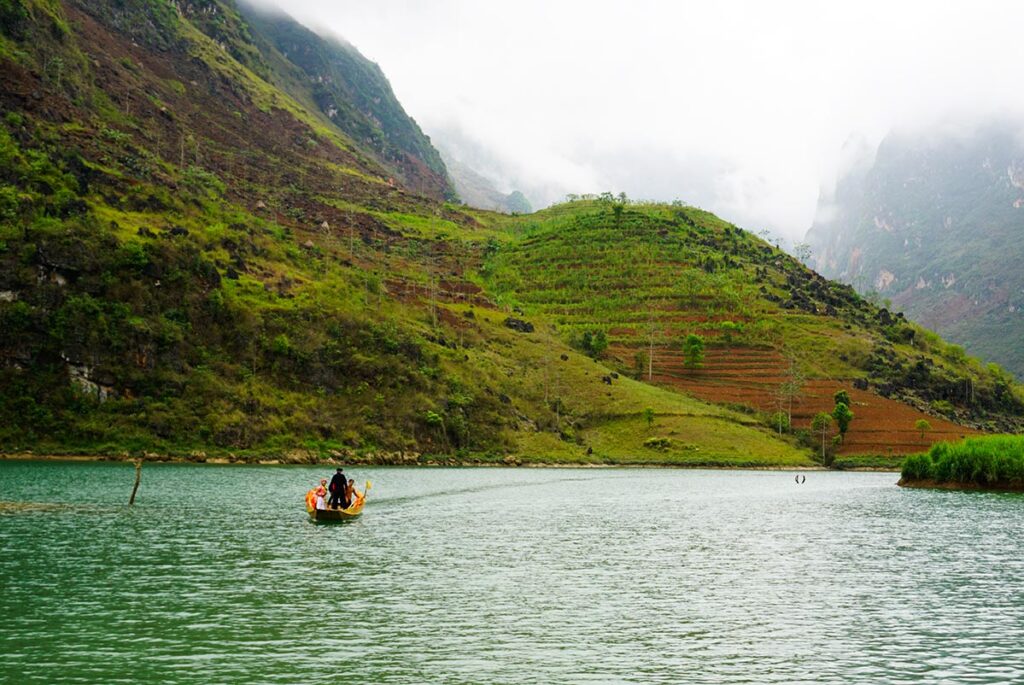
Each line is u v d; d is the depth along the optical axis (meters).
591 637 36.09
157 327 161.50
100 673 29.91
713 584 48.78
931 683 30.41
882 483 153.62
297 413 165.88
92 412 147.75
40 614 38.03
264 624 37.19
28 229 157.25
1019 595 46.22
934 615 41.16
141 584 44.94
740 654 33.81
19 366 146.50
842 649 34.72
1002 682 30.52
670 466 189.38
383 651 33.41
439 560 55.66
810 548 64.56
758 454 197.25
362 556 56.44
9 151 184.00
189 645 33.62
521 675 30.66
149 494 92.56
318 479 122.06
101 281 159.88
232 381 164.62
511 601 43.09
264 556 55.19
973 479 135.00
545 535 70.31
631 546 64.50
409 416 176.12
